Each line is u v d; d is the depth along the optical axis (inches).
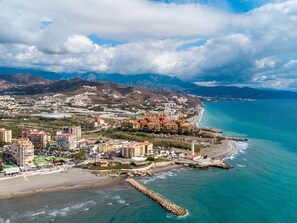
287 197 7258.9
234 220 6122.1
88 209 6589.6
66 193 7475.4
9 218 6122.1
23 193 7386.8
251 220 6127.0
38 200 7022.6
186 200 7116.1
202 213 6437.0
